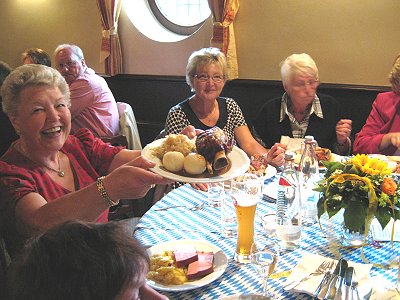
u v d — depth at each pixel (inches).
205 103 97.4
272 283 45.4
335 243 52.5
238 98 144.4
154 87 162.9
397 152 95.6
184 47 153.3
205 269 46.1
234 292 44.1
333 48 126.3
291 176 54.7
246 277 46.8
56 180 61.3
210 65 93.3
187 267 47.2
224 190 63.6
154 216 62.7
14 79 55.6
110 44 161.8
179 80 155.9
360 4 119.1
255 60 139.2
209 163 50.9
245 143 99.5
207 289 44.9
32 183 54.8
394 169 74.9
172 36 159.8
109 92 132.6
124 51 165.8
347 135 98.3
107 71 165.6
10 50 194.5
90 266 23.3
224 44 136.9
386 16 116.7
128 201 101.0
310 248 52.4
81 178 64.2
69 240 24.5
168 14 163.0
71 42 176.4
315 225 58.8
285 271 47.5
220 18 135.2
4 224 52.7
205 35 147.7
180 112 96.9
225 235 56.2
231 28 137.4
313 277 44.7
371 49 121.3
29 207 50.2
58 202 48.5
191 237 56.2
